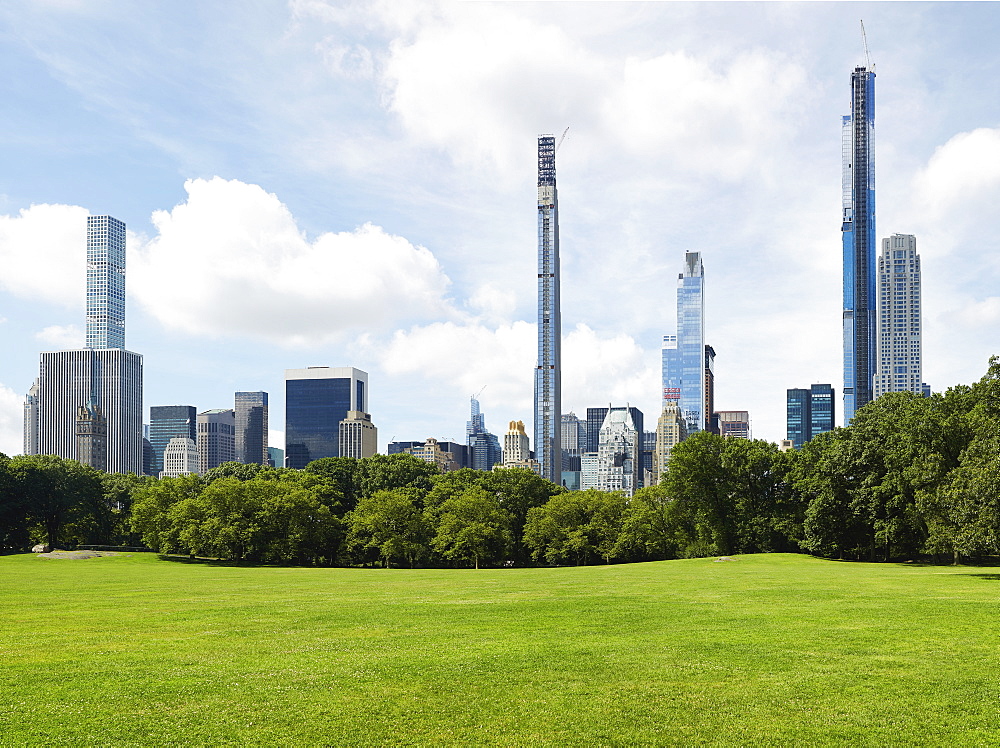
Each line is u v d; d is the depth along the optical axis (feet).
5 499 389.80
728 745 52.90
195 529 326.24
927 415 236.43
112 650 82.74
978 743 52.75
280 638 90.12
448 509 366.22
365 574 231.50
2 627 100.32
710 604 119.24
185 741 53.57
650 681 68.08
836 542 285.23
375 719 57.98
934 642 83.35
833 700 61.98
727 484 338.34
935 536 207.41
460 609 116.57
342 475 433.07
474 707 60.85
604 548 357.82
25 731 55.31
